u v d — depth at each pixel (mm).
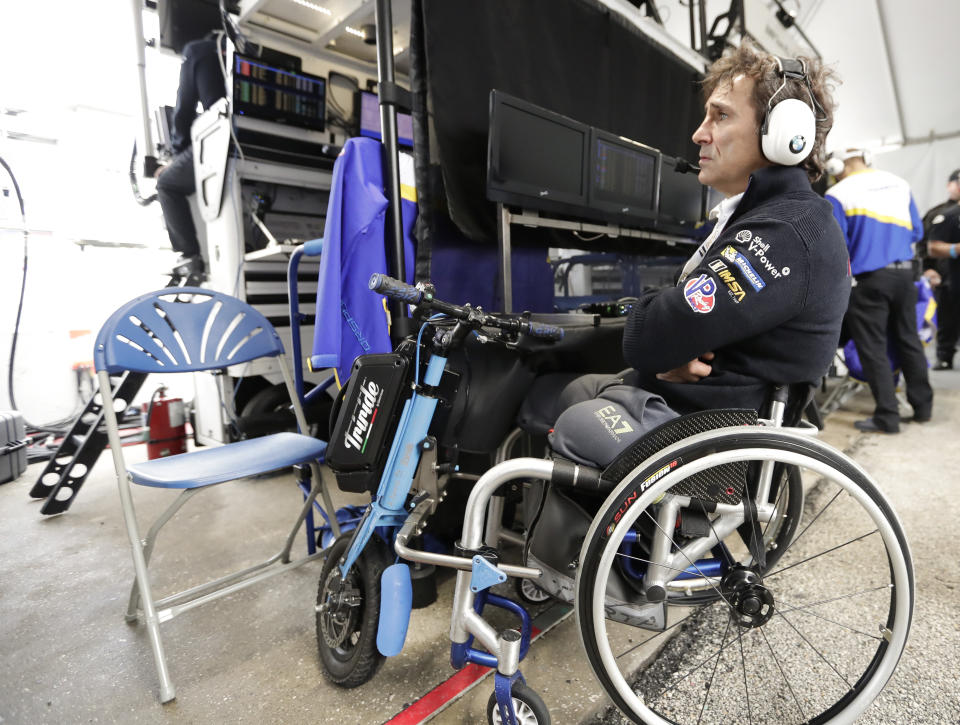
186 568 1737
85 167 3584
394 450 1070
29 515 2209
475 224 1859
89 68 3391
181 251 3244
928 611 1398
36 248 3414
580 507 934
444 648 1286
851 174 3002
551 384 1292
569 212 1920
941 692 1113
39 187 3424
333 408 1348
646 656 1226
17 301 3361
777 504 1129
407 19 2758
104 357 1262
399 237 1618
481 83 1796
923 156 5484
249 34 2844
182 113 3000
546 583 973
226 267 2736
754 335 855
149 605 1180
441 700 1096
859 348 3105
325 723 1066
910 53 4848
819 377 909
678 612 1420
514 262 2387
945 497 2115
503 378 1265
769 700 1110
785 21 3748
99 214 3670
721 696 1125
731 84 958
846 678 1166
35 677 1231
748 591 975
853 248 3010
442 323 1104
